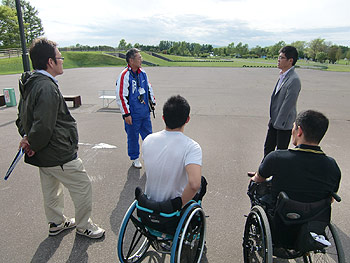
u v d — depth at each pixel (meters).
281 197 2.04
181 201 2.04
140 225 2.26
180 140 2.10
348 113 9.07
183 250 2.50
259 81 19.97
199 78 22.11
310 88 15.66
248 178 4.35
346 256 2.63
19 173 4.43
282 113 3.79
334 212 3.41
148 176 2.20
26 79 2.35
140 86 4.46
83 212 2.78
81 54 51.03
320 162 2.02
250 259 2.47
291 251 2.52
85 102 10.86
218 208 3.49
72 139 2.57
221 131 6.98
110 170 4.61
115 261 2.58
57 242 2.83
